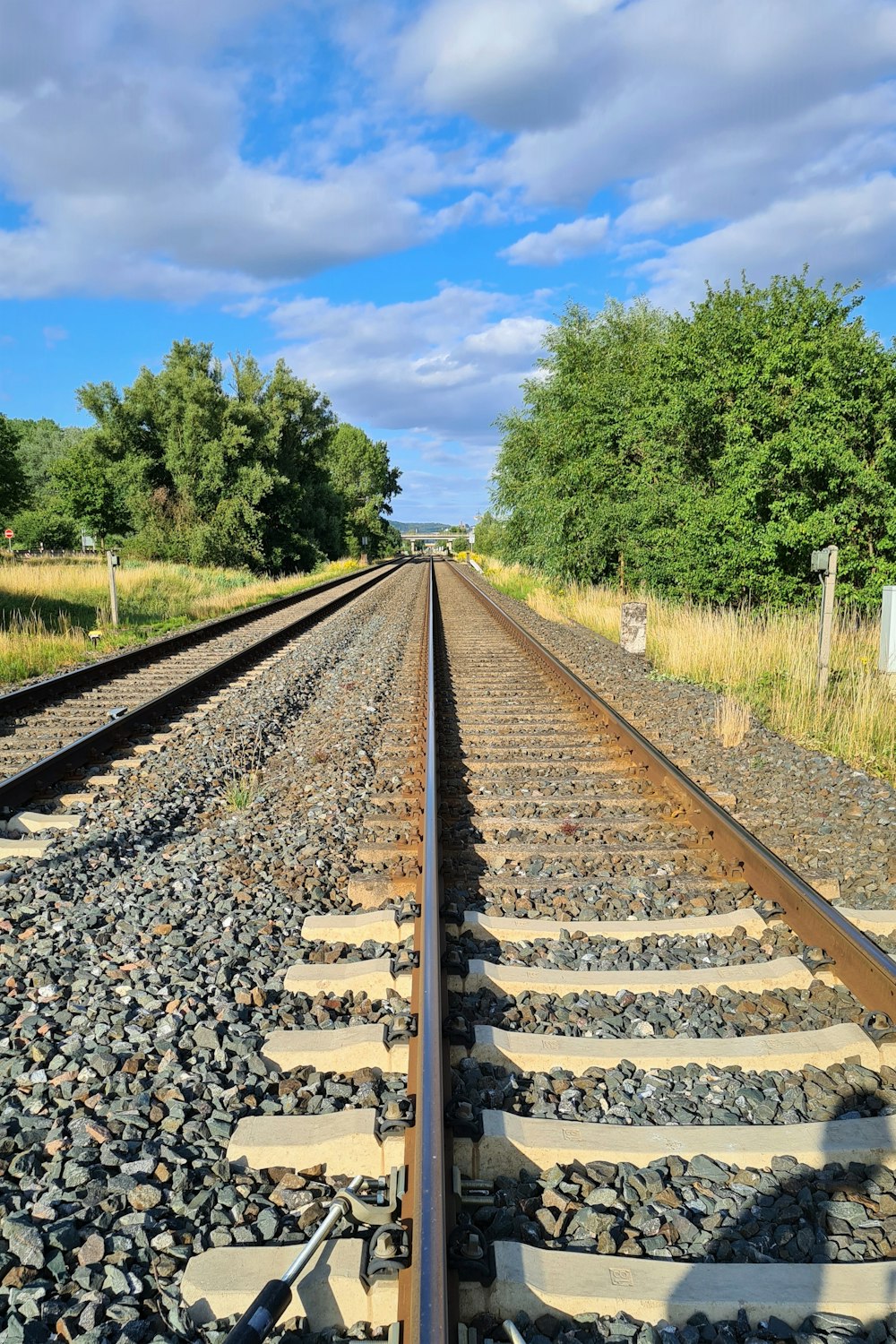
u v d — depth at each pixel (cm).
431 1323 205
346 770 788
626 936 461
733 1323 238
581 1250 262
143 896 527
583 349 2552
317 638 1795
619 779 745
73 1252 263
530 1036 362
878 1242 266
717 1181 289
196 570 3959
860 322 1470
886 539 1390
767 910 474
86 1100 334
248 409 5047
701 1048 354
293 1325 243
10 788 689
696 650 1263
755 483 1455
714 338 1627
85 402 5012
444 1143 279
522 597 2928
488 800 678
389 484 10369
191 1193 290
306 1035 369
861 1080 340
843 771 768
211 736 941
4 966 445
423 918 420
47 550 6022
